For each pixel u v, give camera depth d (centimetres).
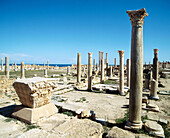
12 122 627
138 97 664
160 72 3916
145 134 634
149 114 945
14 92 1438
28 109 650
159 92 1681
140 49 662
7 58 2416
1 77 1442
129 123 685
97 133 482
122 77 1614
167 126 759
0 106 862
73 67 8094
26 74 3956
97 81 2834
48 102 756
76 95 1584
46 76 3475
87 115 832
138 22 662
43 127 571
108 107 1118
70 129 489
